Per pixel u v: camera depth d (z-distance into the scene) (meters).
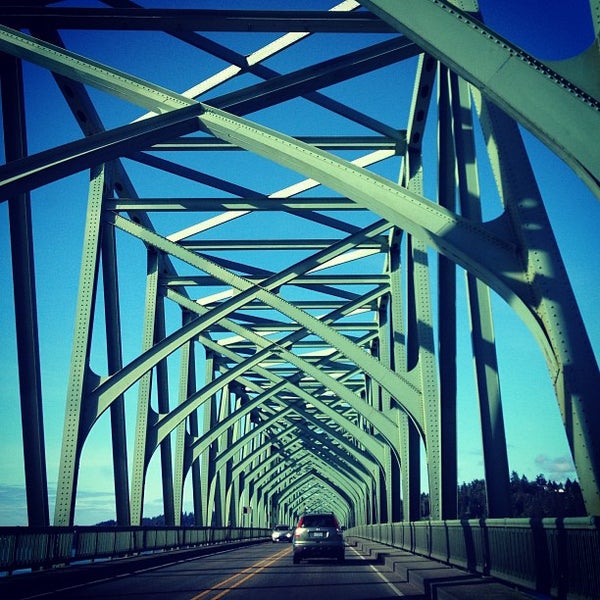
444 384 15.14
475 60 6.39
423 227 8.71
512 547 9.33
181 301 29.92
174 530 27.39
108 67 11.38
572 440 7.48
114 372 22.33
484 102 9.03
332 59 12.21
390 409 25.56
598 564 6.14
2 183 10.20
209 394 27.66
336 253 24.27
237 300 23.56
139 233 23.62
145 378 26.75
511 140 8.52
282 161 10.23
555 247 8.05
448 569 13.15
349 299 32.88
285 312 22.78
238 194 23.33
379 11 6.69
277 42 17.20
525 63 6.30
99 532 17.92
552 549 7.52
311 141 20.89
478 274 8.67
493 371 12.88
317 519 20.83
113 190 23.45
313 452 62.47
